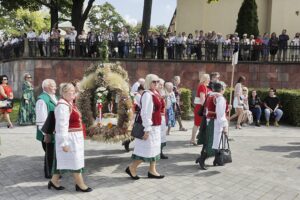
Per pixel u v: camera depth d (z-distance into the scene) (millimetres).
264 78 17547
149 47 17625
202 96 8930
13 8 23703
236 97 11992
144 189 6008
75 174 5781
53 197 5578
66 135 5379
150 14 19281
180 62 17609
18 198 5539
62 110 5355
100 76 7512
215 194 5852
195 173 6941
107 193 5789
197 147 9188
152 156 6305
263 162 7863
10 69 20438
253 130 12008
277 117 12992
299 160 8086
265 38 18172
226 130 7070
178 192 5906
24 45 18297
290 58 17672
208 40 17672
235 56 9820
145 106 6059
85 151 8648
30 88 12375
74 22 23016
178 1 22562
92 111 7453
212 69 17609
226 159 7133
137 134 6176
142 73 17656
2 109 11516
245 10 20406
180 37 17719
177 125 12672
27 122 12258
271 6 22406
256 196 5809
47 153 6348
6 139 9906
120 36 17703
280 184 6410
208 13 22859
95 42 17547
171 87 10508
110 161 7750
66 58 17656
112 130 7348
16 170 6984
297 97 13031
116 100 7492
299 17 22203
